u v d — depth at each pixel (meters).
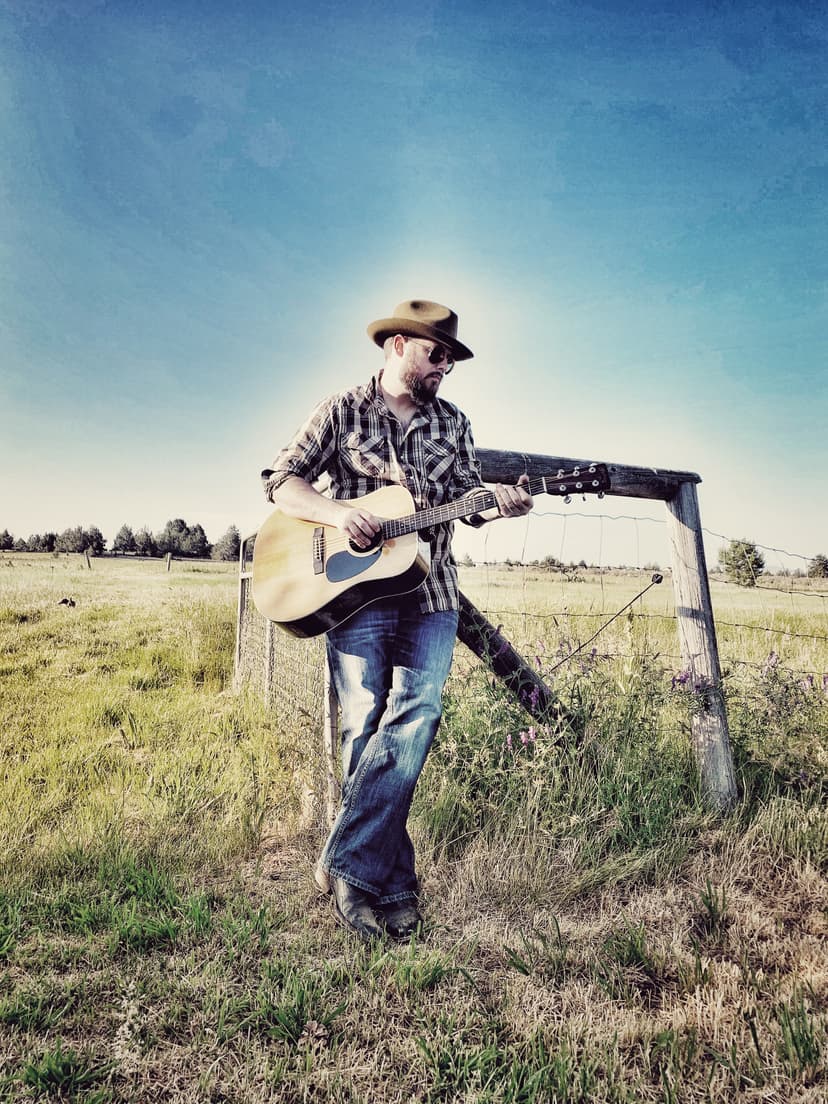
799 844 2.62
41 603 14.91
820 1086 1.44
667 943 2.00
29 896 2.21
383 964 1.83
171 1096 1.41
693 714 3.18
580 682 3.33
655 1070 1.51
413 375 2.31
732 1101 1.41
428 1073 1.46
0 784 3.43
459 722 3.05
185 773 3.35
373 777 2.08
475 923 2.12
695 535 3.36
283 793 3.19
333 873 2.05
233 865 2.54
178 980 1.78
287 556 2.46
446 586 2.31
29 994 1.70
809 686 3.29
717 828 2.86
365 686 2.20
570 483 2.36
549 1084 1.41
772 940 2.04
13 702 5.61
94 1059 1.50
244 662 6.29
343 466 2.40
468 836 2.68
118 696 5.73
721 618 6.87
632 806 2.75
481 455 3.03
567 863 2.47
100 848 2.53
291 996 1.69
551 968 1.87
